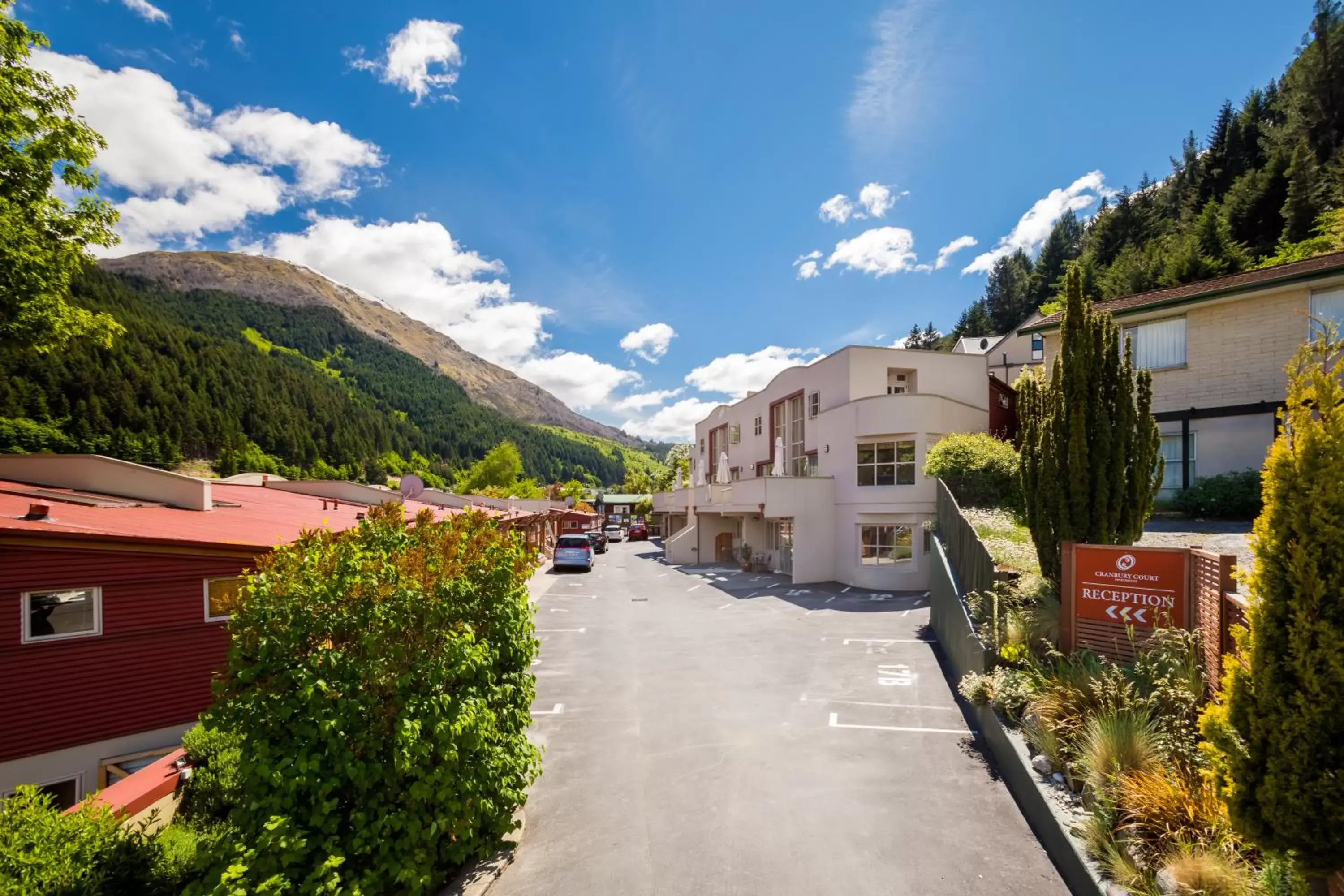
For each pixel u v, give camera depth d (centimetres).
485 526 626
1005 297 8794
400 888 472
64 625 788
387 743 475
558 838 573
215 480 1848
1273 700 312
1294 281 1368
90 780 799
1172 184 6425
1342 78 4397
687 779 688
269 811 426
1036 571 997
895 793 625
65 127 1254
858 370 2236
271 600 472
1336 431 307
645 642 1413
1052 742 568
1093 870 421
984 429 2175
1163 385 1583
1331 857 296
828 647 1262
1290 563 314
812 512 2217
